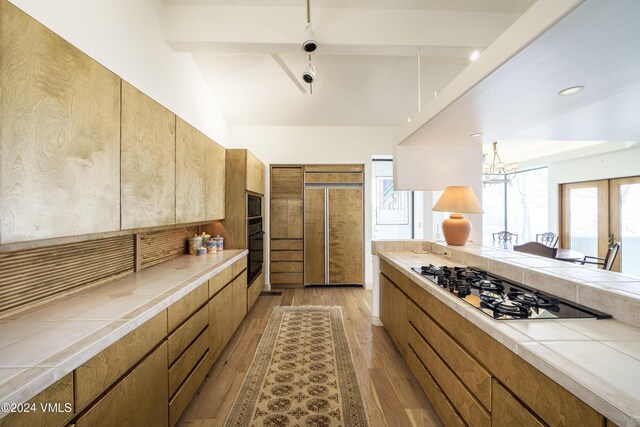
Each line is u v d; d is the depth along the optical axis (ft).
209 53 10.02
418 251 10.37
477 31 7.88
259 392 6.55
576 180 16.85
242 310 10.22
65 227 3.93
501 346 3.66
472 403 4.27
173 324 5.23
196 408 6.03
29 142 3.40
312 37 7.32
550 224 18.51
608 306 4.01
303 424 5.57
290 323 10.61
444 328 5.29
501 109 6.34
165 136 6.63
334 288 15.34
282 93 12.42
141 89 6.81
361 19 7.75
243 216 11.17
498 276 6.38
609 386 2.41
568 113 7.12
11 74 3.18
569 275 4.98
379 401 6.24
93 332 3.58
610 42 3.78
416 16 7.82
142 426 4.25
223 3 7.69
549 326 3.70
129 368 4.01
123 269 6.53
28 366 2.82
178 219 7.27
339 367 7.60
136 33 6.61
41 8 4.27
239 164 11.21
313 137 15.10
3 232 3.14
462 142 9.49
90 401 3.33
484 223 23.66
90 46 5.22
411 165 9.84
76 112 4.09
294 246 15.28
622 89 5.34
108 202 4.77
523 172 21.06
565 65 4.45
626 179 14.65
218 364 7.78
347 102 13.14
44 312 4.24
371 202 15.29
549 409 2.89
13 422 2.52
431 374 5.77
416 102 13.12
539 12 3.61
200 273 6.81
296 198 15.28
